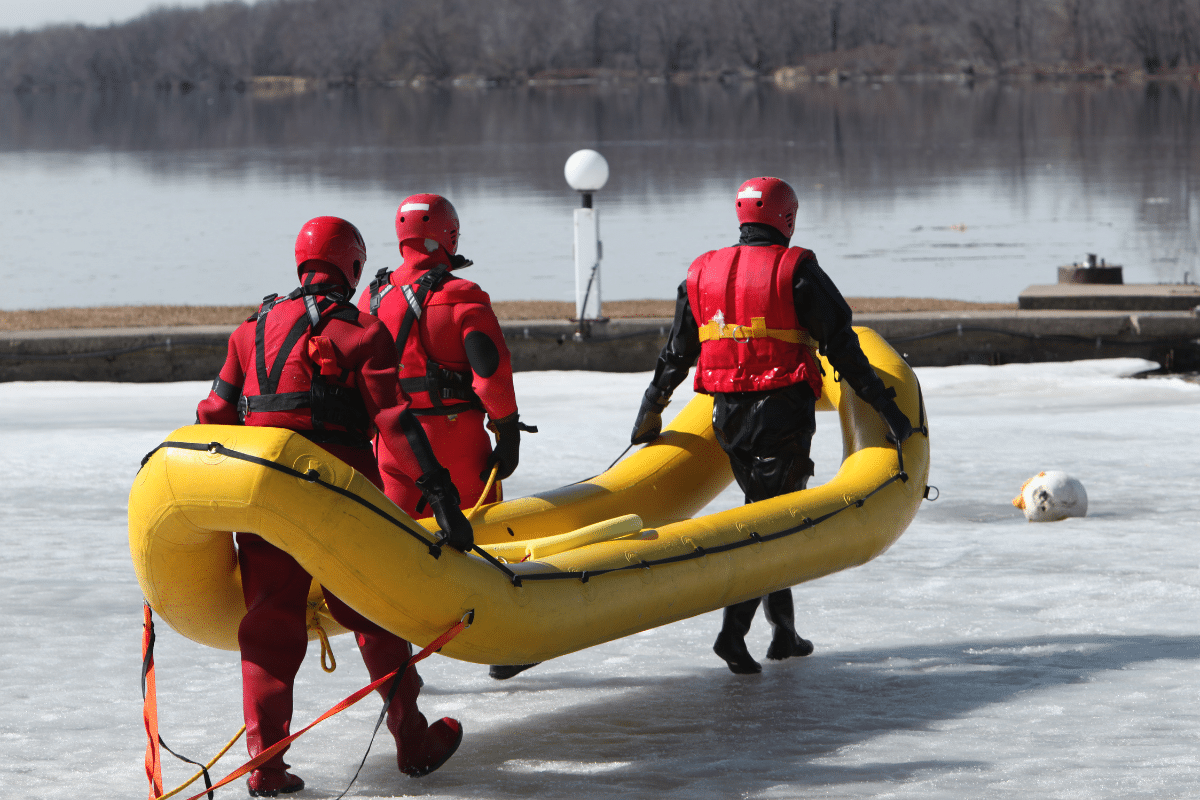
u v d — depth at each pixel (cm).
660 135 13200
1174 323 3089
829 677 1023
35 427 2362
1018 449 2053
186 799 764
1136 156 9119
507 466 1029
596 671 1066
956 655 1070
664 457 1111
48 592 1309
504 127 15712
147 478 769
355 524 751
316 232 834
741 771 810
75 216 7169
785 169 8900
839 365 1022
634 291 4388
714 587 928
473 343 1002
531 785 802
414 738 820
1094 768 784
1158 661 1021
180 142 14450
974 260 4912
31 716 941
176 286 4875
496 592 809
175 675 1049
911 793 752
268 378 813
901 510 1058
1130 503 1691
